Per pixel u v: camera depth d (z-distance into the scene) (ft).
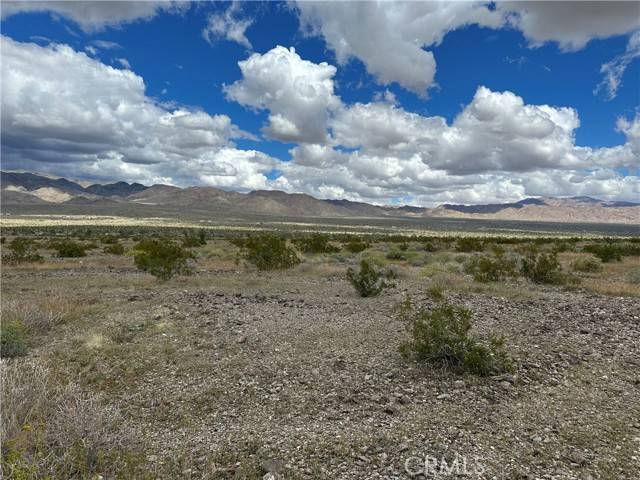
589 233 638.12
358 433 18.17
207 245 173.27
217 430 19.01
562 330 32.99
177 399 22.39
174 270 72.23
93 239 226.38
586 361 26.37
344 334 33.63
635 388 22.34
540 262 61.31
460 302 44.62
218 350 30.14
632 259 105.19
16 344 29.04
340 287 59.93
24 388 19.26
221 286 61.16
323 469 15.46
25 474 13.53
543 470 15.12
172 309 42.16
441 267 81.82
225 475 15.35
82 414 17.17
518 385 22.97
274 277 71.97
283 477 14.89
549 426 18.44
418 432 18.15
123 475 14.98
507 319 36.78
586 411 19.84
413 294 51.47
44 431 16.51
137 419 20.21
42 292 54.44
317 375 25.04
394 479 14.76
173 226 563.89
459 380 23.71
